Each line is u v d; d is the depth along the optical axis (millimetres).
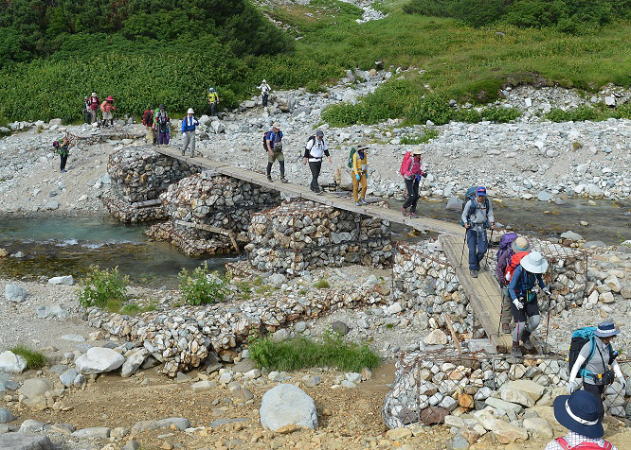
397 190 25625
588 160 26797
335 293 13945
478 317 10500
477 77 38031
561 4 50281
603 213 22734
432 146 28469
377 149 28531
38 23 41844
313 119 35188
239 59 42438
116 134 29469
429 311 13086
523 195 24797
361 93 39562
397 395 9203
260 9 58625
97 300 14453
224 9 46125
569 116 34250
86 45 40344
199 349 11867
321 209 16547
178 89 36312
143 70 37719
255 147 29203
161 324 12469
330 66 43906
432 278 12984
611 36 46969
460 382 8992
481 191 11750
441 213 22969
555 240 19469
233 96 38000
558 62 39750
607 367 8062
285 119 35969
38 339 12617
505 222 21797
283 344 11930
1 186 26312
